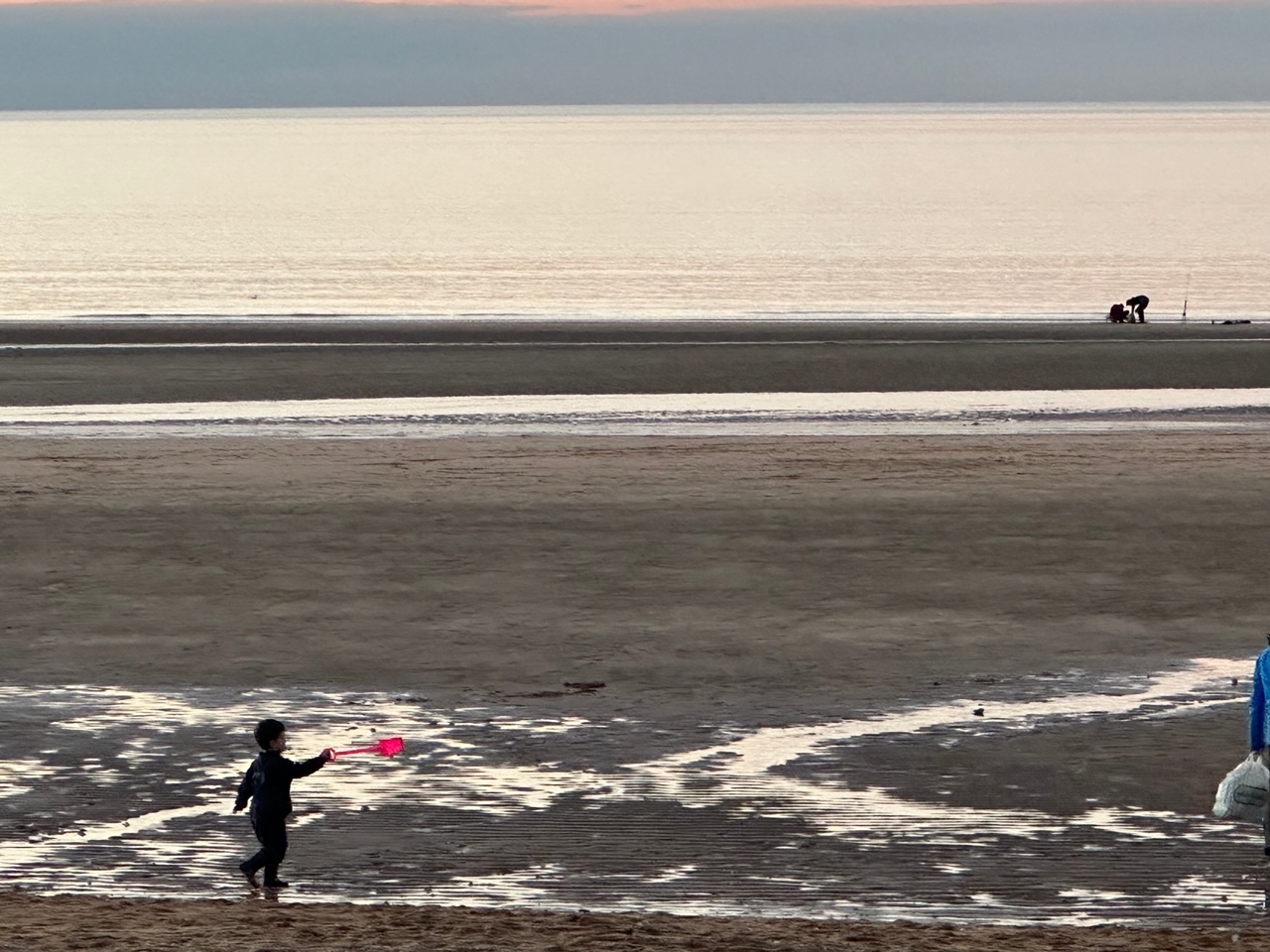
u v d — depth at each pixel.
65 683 52.06
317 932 27.91
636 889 35.50
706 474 88.06
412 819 39.94
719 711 49.38
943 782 42.91
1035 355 137.62
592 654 55.91
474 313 191.62
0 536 72.62
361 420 108.44
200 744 45.97
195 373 127.31
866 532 74.62
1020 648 56.72
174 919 29.19
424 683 52.34
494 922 29.23
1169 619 60.59
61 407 113.81
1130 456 94.12
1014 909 34.38
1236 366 133.62
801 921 31.03
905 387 124.94
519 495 82.25
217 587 64.69
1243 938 30.34
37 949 26.30
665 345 142.25
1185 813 40.56
